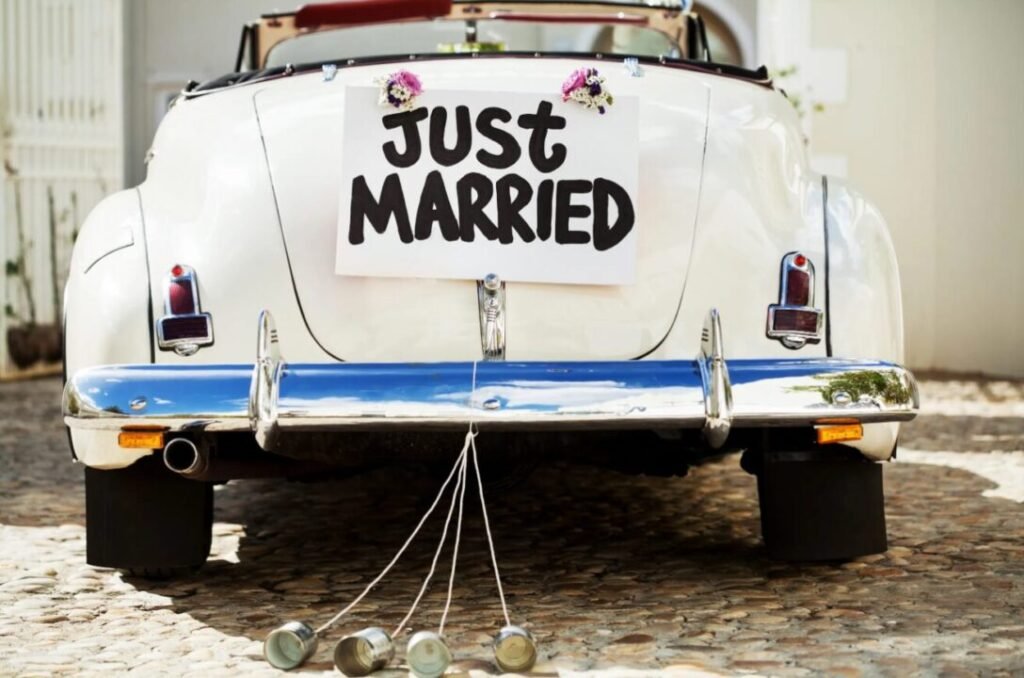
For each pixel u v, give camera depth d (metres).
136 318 3.84
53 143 10.41
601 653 3.47
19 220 10.30
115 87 10.67
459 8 5.76
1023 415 7.94
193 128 4.23
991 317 9.90
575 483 6.07
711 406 3.51
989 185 9.83
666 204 3.92
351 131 3.84
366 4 5.74
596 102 3.87
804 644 3.52
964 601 3.94
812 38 10.19
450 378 3.51
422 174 3.83
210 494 4.37
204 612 3.98
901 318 4.03
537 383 3.51
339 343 3.85
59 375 10.56
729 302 3.90
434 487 6.03
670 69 4.33
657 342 3.87
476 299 3.83
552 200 3.84
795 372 3.61
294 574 4.46
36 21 10.27
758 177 4.05
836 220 4.05
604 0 5.68
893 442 4.07
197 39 11.35
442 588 4.25
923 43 10.05
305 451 3.85
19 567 4.56
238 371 3.60
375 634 3.32
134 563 4.19
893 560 4.47
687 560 4.58
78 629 3.81
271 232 3.90
